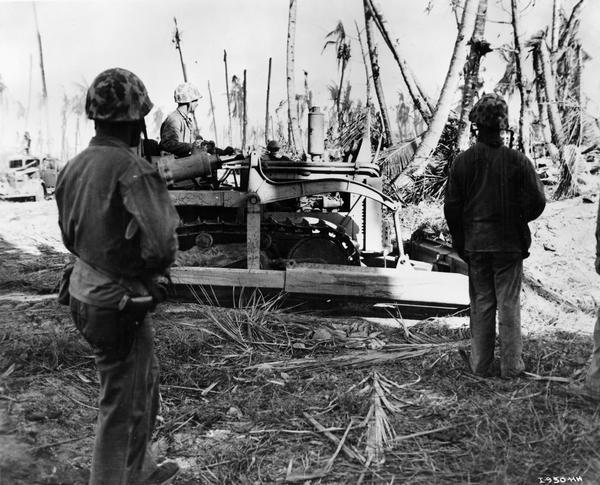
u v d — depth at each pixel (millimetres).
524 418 3303
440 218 8414
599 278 6473
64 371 3801
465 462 2916
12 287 5918
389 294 5078
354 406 3451
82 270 2393
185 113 6066
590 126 8617
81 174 2365
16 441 2984
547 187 8594
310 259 5691
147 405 2537
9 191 12602
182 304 5109
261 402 3543
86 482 2732
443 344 4426
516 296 3812
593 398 3535
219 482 2779
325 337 4543
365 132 5973
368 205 6160
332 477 2824
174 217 2354
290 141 10219
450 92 9102
